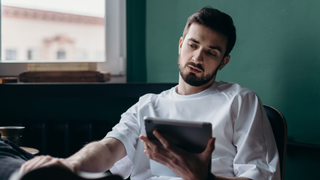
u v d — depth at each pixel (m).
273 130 1.02
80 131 1.71
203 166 0.69
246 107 0.97
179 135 0.69
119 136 0.98
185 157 0.69
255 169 0.85
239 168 0.89
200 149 0.69
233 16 1.47
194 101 1.02
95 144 0.90
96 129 1.72
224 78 1.52
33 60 2.04
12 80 1.84
